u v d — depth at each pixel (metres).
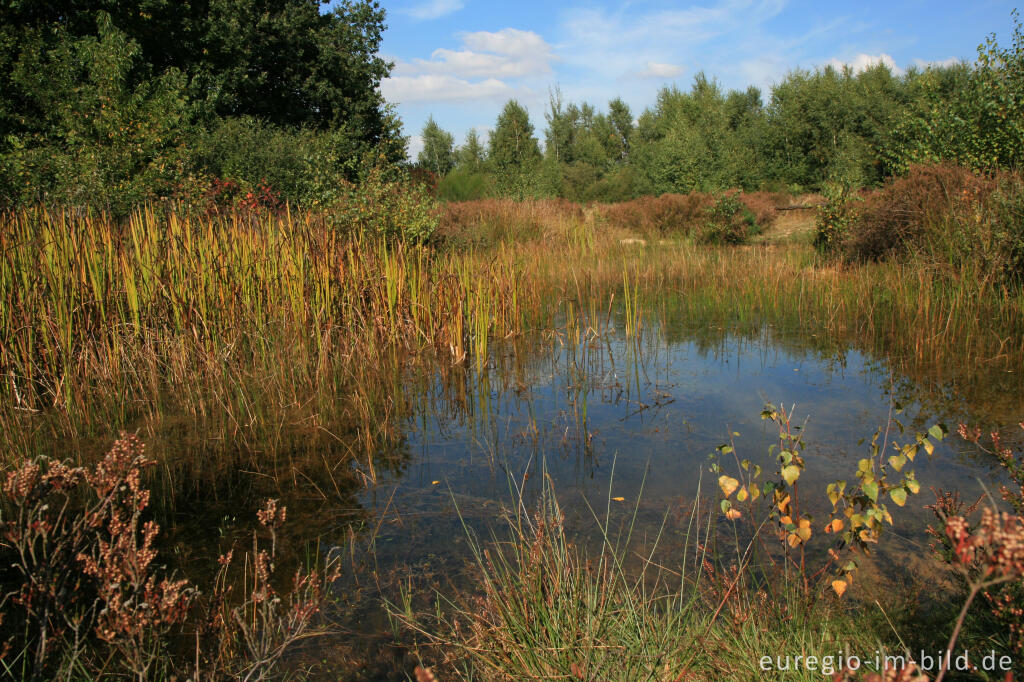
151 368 5.32
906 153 12.59
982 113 11.34
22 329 5.10
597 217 17.77
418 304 7.21
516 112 31.11
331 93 23.27
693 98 43.53
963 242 7.94
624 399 5.48
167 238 6.21
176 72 17.16
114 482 2.43
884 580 2.75
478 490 3.91
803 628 2.38
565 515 3.53
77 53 14.90
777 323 8.11
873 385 5.51
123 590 2.43
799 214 18.83
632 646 2.30
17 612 2.67
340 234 8.18
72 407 4.71
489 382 6.11
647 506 3.59
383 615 2.78
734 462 4.10
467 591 2.91
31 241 5.41
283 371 5.56
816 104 31.67
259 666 2.42
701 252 13.82
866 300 8.25
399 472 4.19
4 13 15.70
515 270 8.31
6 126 14.17
